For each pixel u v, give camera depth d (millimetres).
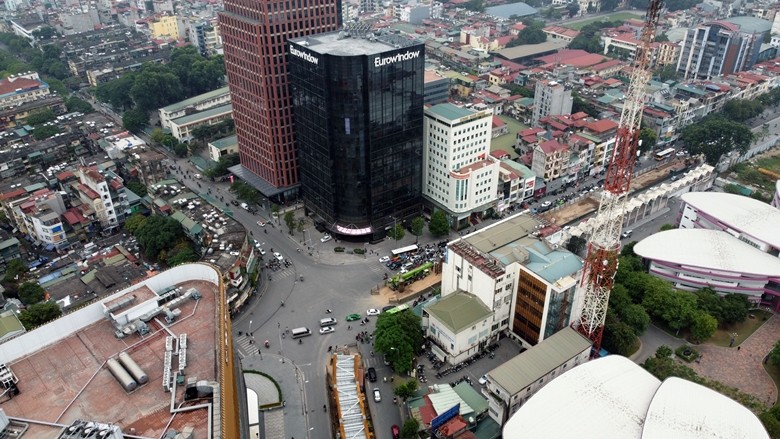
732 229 197875
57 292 187625
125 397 93125
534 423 125188
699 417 122938
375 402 151250
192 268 123375
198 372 97062
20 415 90750
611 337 160500
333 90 192875
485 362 164250
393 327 160000
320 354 168375
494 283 159750
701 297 176000
